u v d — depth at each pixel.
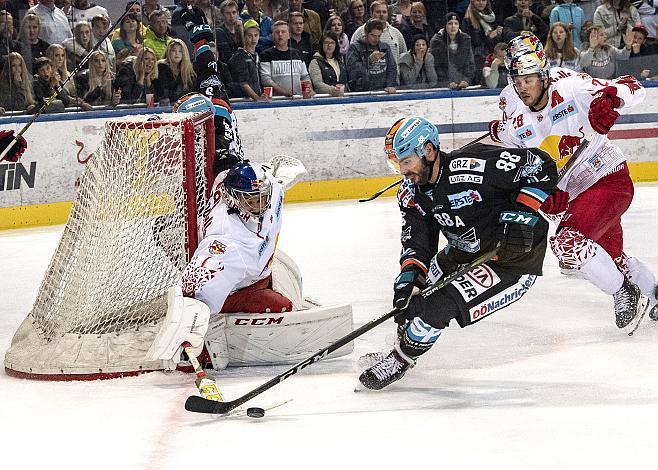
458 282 10.17
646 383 10.60
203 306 10.84
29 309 16.36
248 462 8.59
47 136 25.61
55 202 25.91
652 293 13.12
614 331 13.01
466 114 28.70
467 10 28.94
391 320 14.26
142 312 12.10
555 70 13.05
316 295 16.06
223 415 10.00
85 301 12.09
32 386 11.57
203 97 13.66
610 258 12.41
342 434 9.25
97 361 11.68
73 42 26.48
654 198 25.22
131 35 26.97
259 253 11.59
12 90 25.84
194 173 12.23
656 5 29.48
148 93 27.28
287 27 28.14
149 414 10.24
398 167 10.36
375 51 28.77
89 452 9.11
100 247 12.25
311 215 25.48
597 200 12.73
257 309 12.09
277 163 14.04
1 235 24.36
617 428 9.09
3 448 9.34
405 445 8.84
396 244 20.77
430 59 29.14
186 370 11.81
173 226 12.22
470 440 8.91
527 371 11.34
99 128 26.23
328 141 28.20
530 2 29.33
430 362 11.93
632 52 29.58
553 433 9.02
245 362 12.01
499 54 29.25
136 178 12.23
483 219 10.19
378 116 28.38
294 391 10.90
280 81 28.47
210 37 15.80
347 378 11.35
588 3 29.44
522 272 10.33
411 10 28.92
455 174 9.98
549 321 13.73
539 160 9.89
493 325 13.62
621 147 28.53
